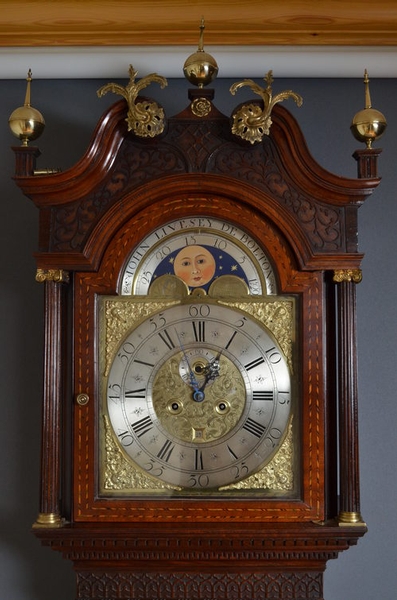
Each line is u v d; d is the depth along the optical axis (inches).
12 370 79.7
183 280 69.1
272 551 67.5
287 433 67.8
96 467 67.9
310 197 68.6
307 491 67.2
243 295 68.8
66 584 77.8
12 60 80.0
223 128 69.0
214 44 78.8
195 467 67.7
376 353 79.7
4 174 81.5
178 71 80.7
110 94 81.6
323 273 68.7
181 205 68.9
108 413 68.2
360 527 65.7
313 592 69.5
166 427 68.0
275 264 68.5
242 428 67.9
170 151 69.1
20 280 80.5
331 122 81.5
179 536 65.9
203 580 69.8
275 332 68.5
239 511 67.1
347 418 67.3
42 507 66.9
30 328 80.0
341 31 78.7
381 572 77.7
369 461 78.7
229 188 68.2
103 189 68.9
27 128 68.6
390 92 81.6
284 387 68.1
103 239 68.2
